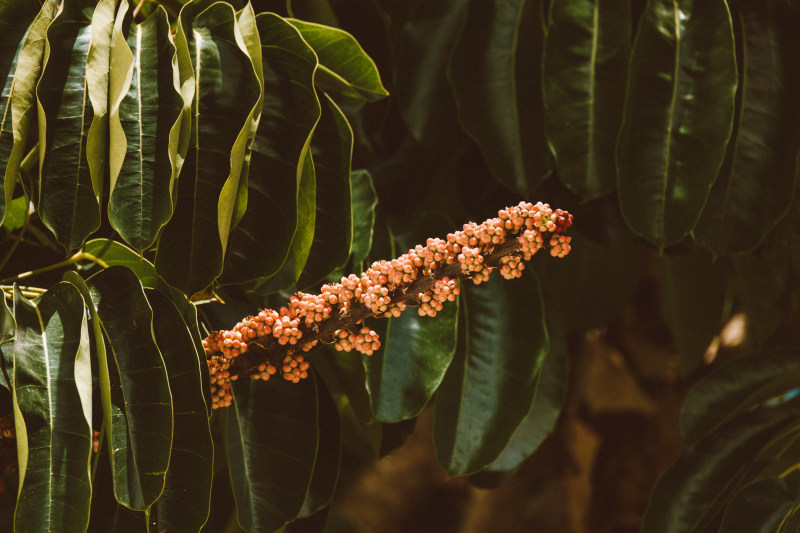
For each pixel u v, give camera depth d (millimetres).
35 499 1430
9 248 1700
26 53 1499
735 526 1777
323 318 1504
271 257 1569
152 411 1477
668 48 1770
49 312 1487
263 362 1539
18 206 1681
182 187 1528
